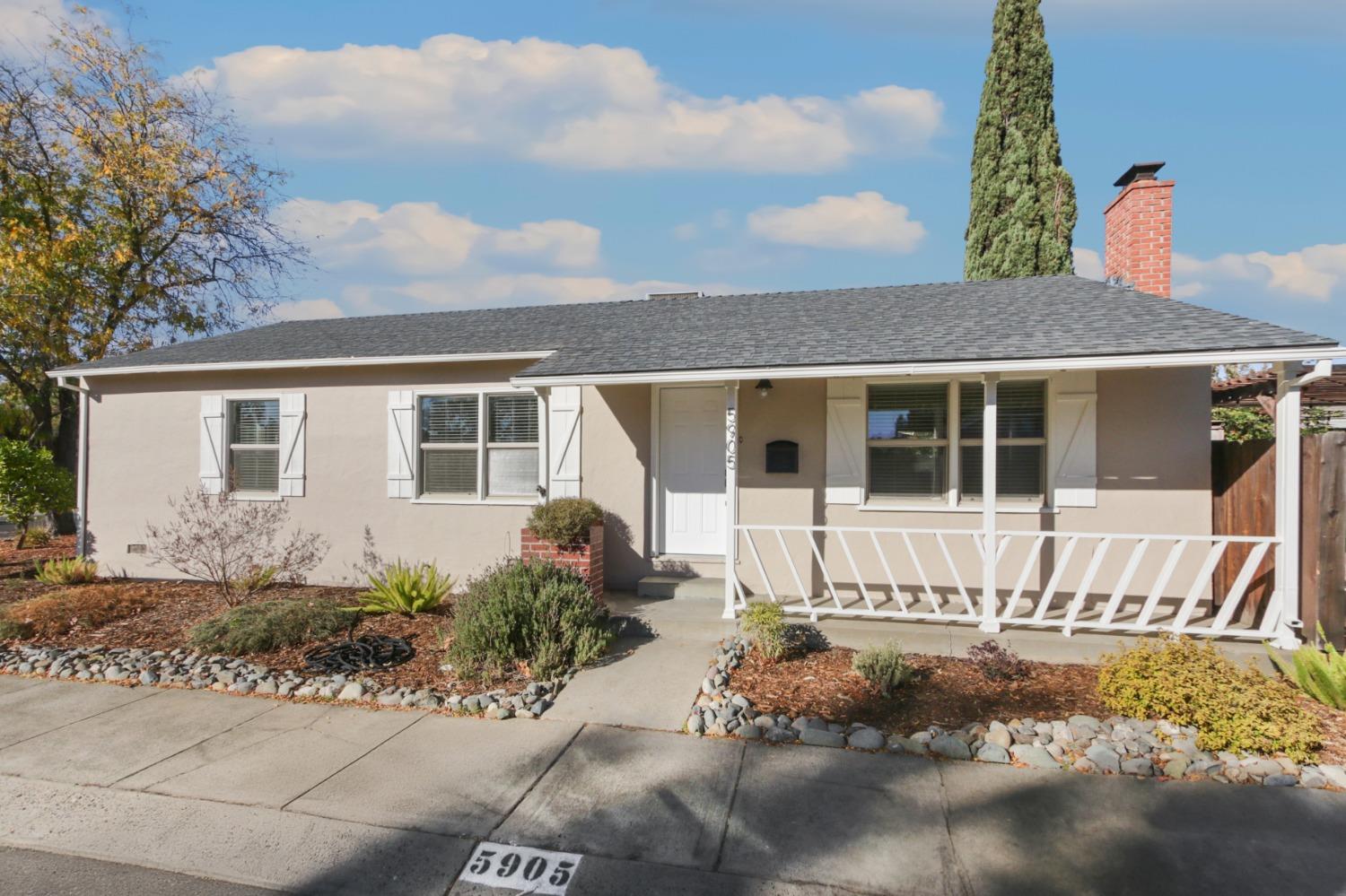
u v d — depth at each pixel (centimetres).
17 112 1483
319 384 940
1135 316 665
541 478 873
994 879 307
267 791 388
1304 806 364
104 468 1012
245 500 962
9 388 1595
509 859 324
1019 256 1375
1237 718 419
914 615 644
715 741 451
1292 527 559
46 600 741
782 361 652
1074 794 379
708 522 832
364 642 641
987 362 597
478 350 875
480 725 480
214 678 575
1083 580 614
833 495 771
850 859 322
